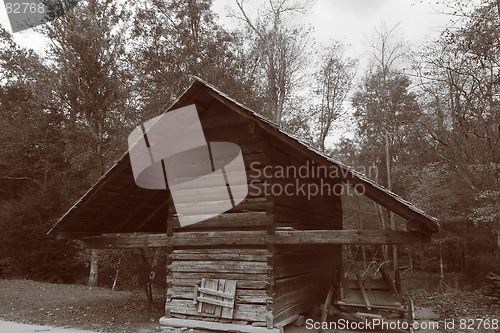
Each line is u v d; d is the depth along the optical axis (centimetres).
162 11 2362
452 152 2145
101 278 2631
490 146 1970
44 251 2433
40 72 2230
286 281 1043
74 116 2427
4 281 2025
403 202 855
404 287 2391
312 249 1286
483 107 1984
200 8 2366
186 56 2288
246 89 2417
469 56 1908
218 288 1016
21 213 2494
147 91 2314
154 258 2027
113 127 2408
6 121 3155
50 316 1223
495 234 2205
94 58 2220
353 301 1048
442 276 2564
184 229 1102
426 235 857
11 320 1156
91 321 1162
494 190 1905
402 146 3058
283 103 2834
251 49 2680
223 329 972
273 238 975
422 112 2345
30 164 3133
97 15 2269
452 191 2317
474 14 1809
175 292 1075
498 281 1476
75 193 2795
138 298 1620
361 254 3803
